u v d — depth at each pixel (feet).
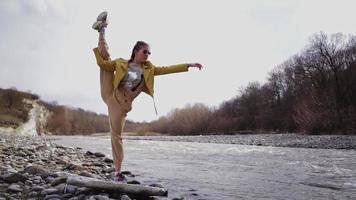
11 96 222.07
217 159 50.93
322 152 71.26
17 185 17.51
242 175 32.27
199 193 22.02
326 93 170.30
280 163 45.03
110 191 16.93
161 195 17.71
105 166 29.37
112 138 18.57
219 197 21.06
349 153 67.67
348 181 28.96
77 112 358.02
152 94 18.07
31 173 20.59
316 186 26.37
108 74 17.99
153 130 322.14
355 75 168.35
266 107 231.71
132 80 17.79
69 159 31.40
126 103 18.01
